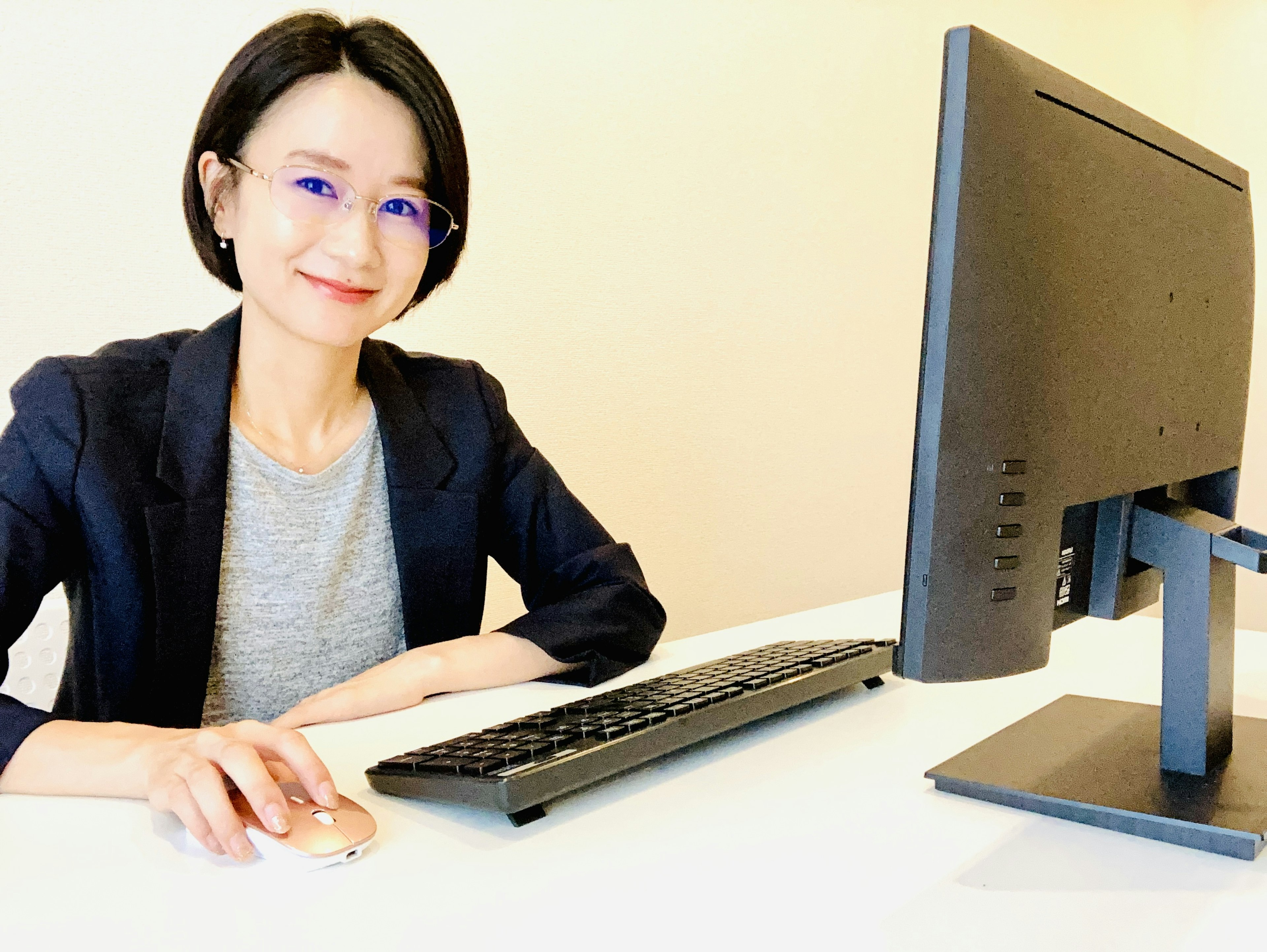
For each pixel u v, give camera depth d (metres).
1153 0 2.93
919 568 0.55
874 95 2.28
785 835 0.57
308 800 0.57
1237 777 0.62
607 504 1.88
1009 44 0.55
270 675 1.06
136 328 1.39
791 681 0.79
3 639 0.84
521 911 0.48
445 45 1.59
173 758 0.60
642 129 1.86
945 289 0.53
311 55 0.93
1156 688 0.88
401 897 0.49
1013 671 0.58
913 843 0.56
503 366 1.72
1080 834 0.57
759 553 2.16
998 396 0.55
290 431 1.06
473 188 1.64
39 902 0.49
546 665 0.94
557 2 1.71
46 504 0.89
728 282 2.03
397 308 1.03
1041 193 0.56
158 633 0.94
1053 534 0.59
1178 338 0.71
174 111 1.38
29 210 1.28
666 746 0.67
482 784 0.58
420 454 1.11
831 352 2.26
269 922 0.47
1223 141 3.02
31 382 0.93
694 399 2.00
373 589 1.12
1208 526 0.65
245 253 0.98
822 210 2.20
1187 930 0.46
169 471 0.95
